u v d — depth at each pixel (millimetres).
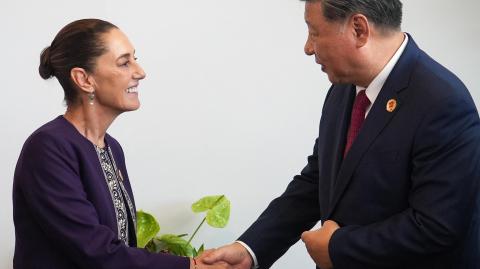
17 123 2482
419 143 1354
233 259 1774
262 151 2766
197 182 2709
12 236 2518
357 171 1442
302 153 2814
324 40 1429
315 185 1823
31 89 2482
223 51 2664
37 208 1441
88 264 1462
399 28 1439
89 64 1501
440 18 2842
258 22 2689
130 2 2541
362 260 1408
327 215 1575
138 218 2359
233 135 2725
